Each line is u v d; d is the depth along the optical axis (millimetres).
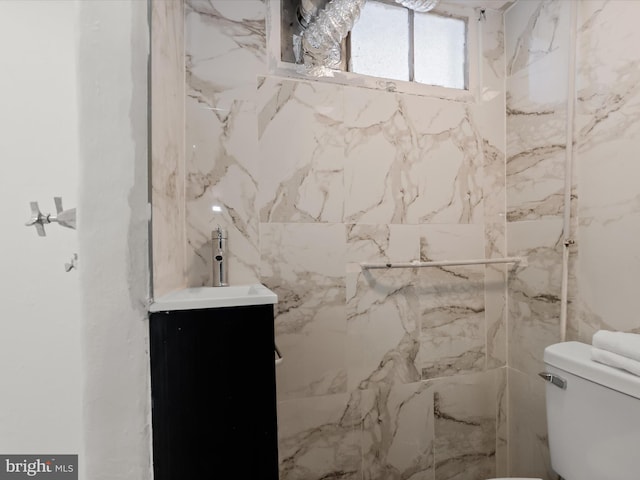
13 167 857
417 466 1130
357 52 1131
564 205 1017
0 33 846
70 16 882
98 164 475
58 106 874
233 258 921
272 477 556
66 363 889
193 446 519
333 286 1046
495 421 1226
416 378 1135
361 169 1074
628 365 720
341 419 1052
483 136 1216
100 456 486
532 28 1124
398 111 1114
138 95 484
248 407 547
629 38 846
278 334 994
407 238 1125
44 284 876
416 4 958
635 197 842
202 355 526
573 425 842
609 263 904
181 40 845
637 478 692
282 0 1018
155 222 556
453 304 1181
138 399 497
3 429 863
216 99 906
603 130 916
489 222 1223
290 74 1011
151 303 503
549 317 1076
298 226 1009
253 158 938
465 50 1222
